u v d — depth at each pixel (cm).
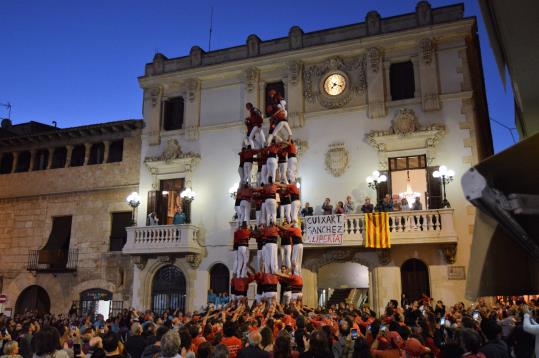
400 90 2369
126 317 1886
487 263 328
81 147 2966
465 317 795
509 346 884
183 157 2620
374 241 2091
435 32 2295
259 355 651
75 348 880
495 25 430
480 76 2691
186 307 2444
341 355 878
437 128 2217
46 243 2864
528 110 459
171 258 2520
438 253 2116
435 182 2188
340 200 2322
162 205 2648
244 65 2609
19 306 2856
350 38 2442
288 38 2572
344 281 2795
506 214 288
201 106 2695
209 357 673
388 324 1019
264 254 1407
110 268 2677
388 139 2289
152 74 2797
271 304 1278
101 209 2783
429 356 816
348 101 2411
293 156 1520
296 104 2470
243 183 1528
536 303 1686
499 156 283
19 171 3092
